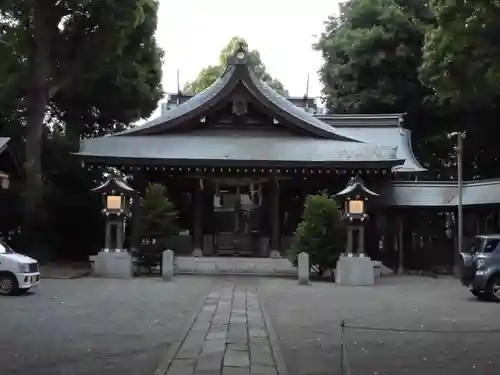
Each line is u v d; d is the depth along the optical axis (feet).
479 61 69.72
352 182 83.56
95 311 49.57
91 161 97.09
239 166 98.12
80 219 125.90
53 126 133.90
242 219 104.63
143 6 106.93
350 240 81.66
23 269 61.21
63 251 124.06
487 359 32.55
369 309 52.75
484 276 61.00
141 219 88.94
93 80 115.75
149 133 108.06
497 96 113.50
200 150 101.19
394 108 146.20
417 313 50.44
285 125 109.70
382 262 108.06
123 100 125.80
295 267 92.22
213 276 88.58
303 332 40.27
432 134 148.15
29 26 100.83
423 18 144.77
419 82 141.59
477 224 107.24
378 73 143.43
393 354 33.65
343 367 29.81
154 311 49.70
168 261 80.59
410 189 107.45
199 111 106.93
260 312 49.78
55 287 70.03
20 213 105.81
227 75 106.52
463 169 148.66
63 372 28.50
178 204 105.09
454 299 62.28
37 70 103.81
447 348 35.60
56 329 40.65
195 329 40.98
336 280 80.33
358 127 132.36
